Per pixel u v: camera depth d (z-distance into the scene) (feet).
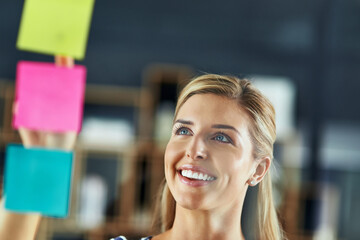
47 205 3.12
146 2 16.24
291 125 15.80
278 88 16.01
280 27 16.42
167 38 16.25
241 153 3.34
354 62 16.38
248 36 16.38
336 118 16.25
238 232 3.45
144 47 16.17
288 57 16.35
